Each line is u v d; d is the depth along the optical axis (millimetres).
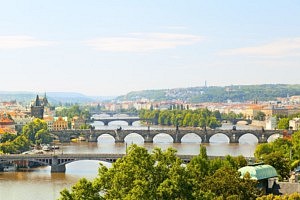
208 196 190500
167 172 191000
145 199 178250
